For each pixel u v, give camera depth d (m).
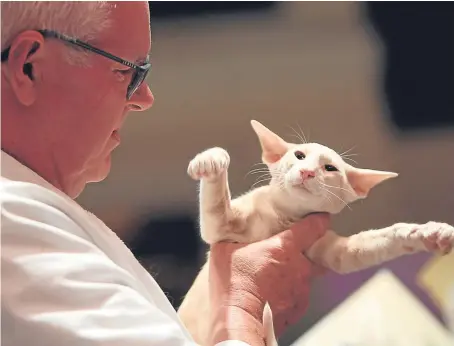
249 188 1.64
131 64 0.97
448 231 1.17
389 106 1.70
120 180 1.80
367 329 1.35
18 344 0.73
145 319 0.81
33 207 0.82
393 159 1.70
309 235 1.28
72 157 0.95
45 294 0.76
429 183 1.68
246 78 1.76
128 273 0.89
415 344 1.32
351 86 1.72
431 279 1.44
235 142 1.75
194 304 1.30
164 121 1.80
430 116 1.68
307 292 1.26
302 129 1.74
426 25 1.65
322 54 1.72
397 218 1.62
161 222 1.74
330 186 1.29
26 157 0.92
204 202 1.27
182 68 1.78
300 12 1.71
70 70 0.91
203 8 1.73
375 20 1.68
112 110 0.98
